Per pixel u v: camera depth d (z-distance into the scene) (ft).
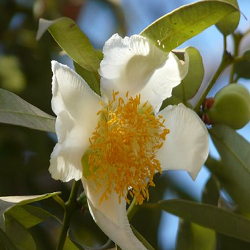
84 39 1.44
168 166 1.51
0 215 1.42
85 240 1.86
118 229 1.44
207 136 1.50
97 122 1.46
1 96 1.40
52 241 1.89
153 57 1.45
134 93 1.48
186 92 1.64
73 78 1.42
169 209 1.61
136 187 1.48
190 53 1.62
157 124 1.49
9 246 1.43
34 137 1.93
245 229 1.59
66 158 1.42
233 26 1.68
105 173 1.47
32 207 1.50
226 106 1.68
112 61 1.45
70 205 1.50
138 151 1.47
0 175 1.93
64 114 1.41
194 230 1.71
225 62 1.68
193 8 1.42
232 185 1.67
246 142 1.66
